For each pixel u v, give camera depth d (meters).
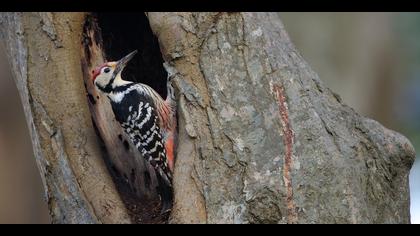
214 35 9.38
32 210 21.16
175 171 9.18
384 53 22.50
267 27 9.75
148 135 10.15
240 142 9.09
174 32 9.33
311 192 8.96
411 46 24.86
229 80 9.29
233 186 9.00
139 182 9.98
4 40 10.04
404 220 9.49
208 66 9.32
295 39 21.25
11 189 20.95
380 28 21.98
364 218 9.05
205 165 9.08
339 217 8.94
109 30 10.33
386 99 23.08
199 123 9.21
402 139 9.52
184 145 9.26
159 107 10.27
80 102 9.57
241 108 9.20
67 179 9.29
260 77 9.30
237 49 9.38
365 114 22.11
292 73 9.42
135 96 10.37
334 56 21.39
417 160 25.33
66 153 9.36
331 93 9.69
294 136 9.12
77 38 9.71
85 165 9.37
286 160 9.04
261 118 9.17
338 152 9.13
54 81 9.50
